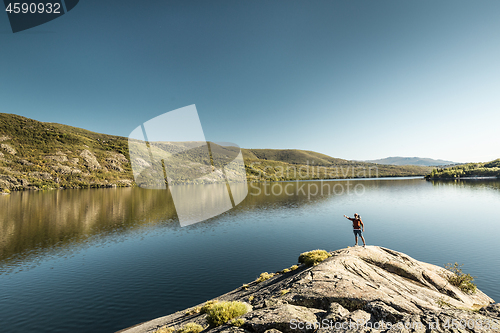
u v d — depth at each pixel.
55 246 48.25
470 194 134.88
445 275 17.89
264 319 9.55
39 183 178.25
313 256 20.41
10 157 196.75
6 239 54.12
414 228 60.28
